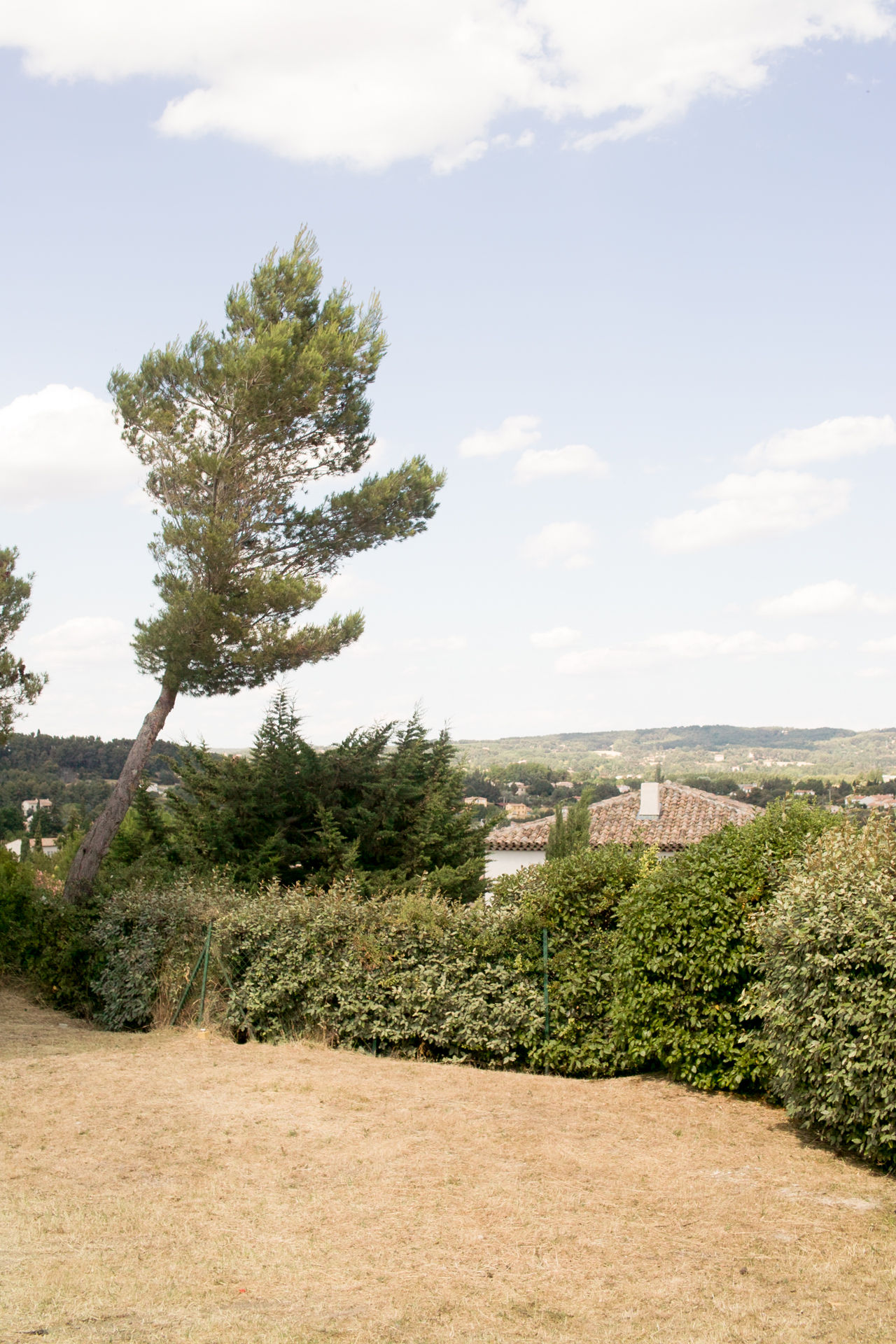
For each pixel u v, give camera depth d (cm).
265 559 1886
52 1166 693
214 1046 1155
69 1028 1302
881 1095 666
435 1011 1116
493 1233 578
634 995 971
